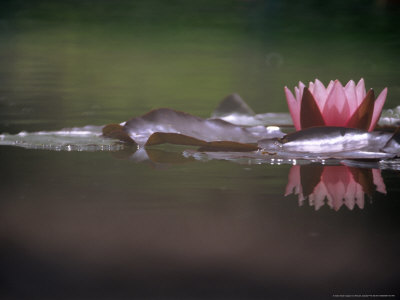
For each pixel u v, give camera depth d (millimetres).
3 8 21953
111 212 2555
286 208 2631
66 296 1779
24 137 4254
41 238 2234
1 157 3686
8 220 2445
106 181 3098
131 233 2301
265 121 4840
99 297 1783
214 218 2486
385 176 3191
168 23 17922
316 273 1954
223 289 1836
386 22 17062
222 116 5090
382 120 4590
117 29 16656
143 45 13609
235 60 10938
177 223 2420
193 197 2801
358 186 2982
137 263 2018
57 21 18453
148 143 3930
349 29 15883
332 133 3693
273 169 3383
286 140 3783
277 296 1785
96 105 6062
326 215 2537
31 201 2719
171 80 8422
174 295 1799
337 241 2225
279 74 8781
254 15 19750
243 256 2086
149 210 2598
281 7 21688
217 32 15891
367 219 2471
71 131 4484
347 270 1956
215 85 7840
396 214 2537
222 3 23375
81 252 2111
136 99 6609
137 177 3189
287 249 2135
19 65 10125
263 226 2385
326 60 10516
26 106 5918
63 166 3441
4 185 2992
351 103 3711
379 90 6688
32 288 1835
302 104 3711
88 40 14453
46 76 8781
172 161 3611
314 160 3602
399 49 12102
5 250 2131
